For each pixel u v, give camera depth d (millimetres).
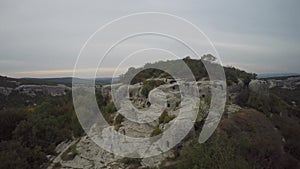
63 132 56375
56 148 53875
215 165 32938
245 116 49094
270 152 41188
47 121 57656
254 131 45688
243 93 61594
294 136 52406
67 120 59938
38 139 54188
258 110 59000
